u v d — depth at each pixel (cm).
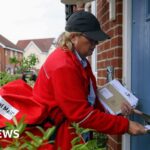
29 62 545
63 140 240
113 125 239
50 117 242
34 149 165
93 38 247
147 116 289
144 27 321
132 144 354
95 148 177
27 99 246
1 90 260
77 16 250
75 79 235
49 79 240
